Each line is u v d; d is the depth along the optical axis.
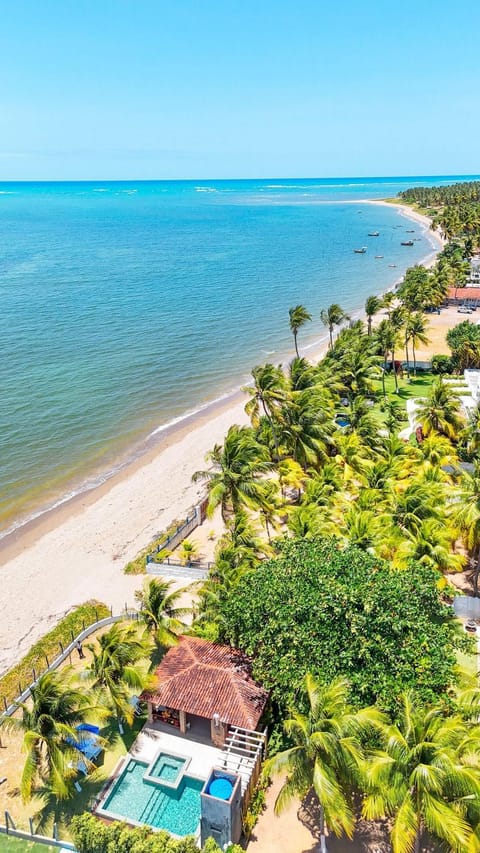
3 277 154.00
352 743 22.11
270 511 43.66
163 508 53.19
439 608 30.77
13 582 43.84
